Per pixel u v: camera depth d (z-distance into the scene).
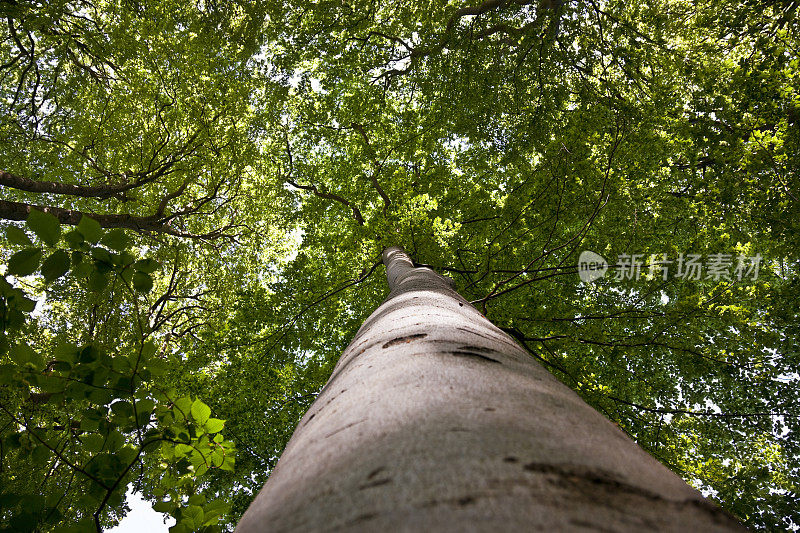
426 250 6.97
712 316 5.72
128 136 9.82
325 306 8.29
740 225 5.91
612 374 7.10
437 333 1.42
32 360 2.03
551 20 8.28
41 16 6.04
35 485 3.98
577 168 5.95
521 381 1.00
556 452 0.61
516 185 7.77
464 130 9.83
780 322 5.60
